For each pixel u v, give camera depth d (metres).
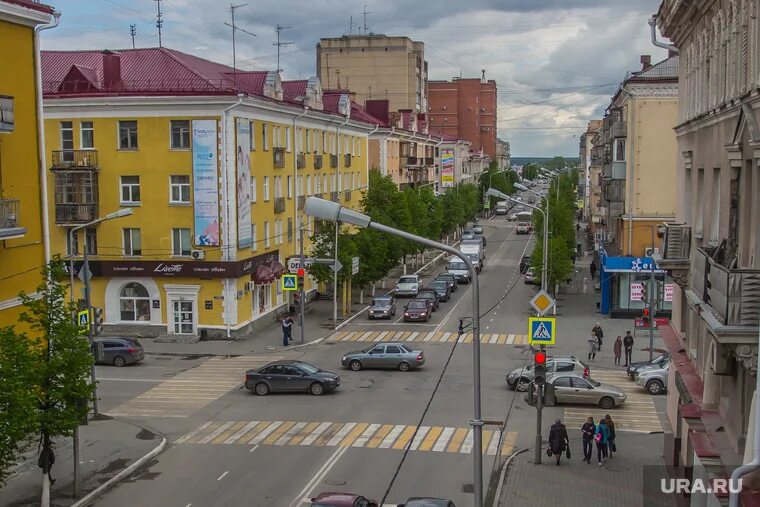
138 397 31.42
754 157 12.62
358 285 53.00
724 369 12.98
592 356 38.56
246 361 38.03
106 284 43.34
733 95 14.70
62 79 44.78
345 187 66.94
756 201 12.66
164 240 42.53
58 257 20.61
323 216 14.33
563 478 21.95
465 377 34.38
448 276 62.31
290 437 25.88
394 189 59.41
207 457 24.03
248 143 43.66
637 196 48.81
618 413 29.03
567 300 57.03
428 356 39.03
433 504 17.08
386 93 117.06
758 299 11.18
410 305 49.41
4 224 22.22
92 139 42.56
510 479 21.89
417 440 25.36
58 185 42.38
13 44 23.50
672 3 20.12
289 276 43.38
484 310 53.06
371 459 23.52
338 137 63.59
